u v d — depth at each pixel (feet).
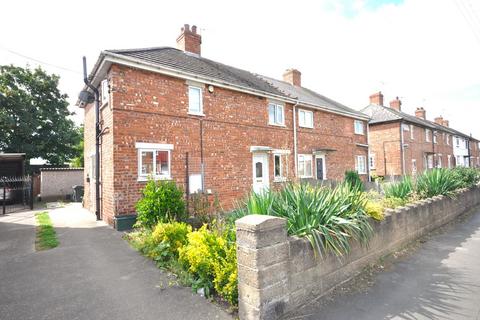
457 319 10.93
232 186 39.32
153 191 23.48
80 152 87.97
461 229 25.41
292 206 14.80
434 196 27.43
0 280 15.26
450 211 28.96
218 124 38.34
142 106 31.09
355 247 15.44
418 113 118.21
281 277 11.19
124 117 29.68
